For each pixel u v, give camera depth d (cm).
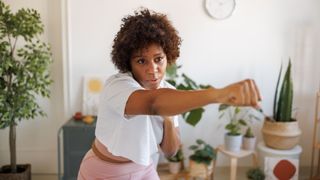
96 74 282
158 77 93
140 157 98
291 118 271
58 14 273
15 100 234
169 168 257
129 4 276
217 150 269
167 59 99
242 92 57
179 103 67
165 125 112
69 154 249
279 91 284
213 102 62
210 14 280
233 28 285
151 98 73
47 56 245
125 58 94
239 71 290
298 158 261
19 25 225
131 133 96
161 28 93
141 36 89
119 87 85
